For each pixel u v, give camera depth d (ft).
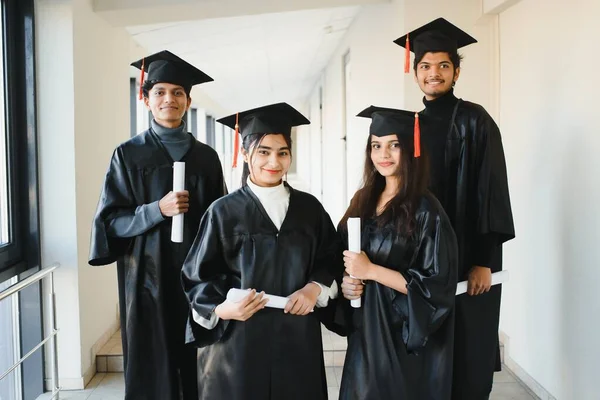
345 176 19.43
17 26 8.69
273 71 25.04
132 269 6.57
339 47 20.24
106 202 6.57
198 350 5.72
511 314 9.61
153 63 6.63
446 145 6.24
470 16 9.73
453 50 6.20
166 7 9.96
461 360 6.30
